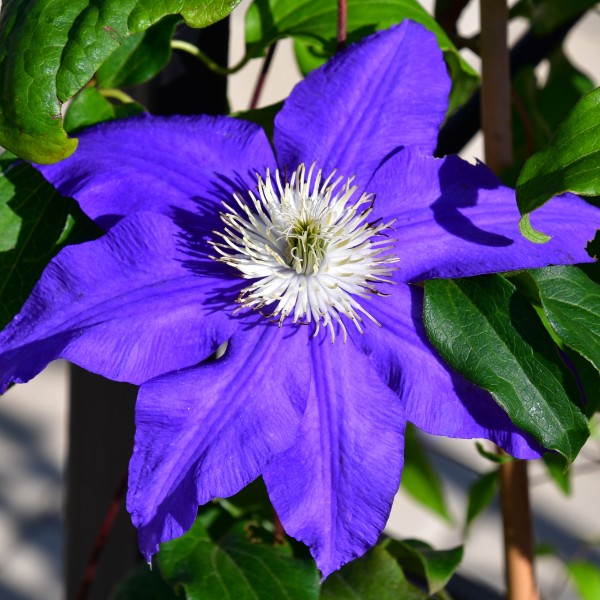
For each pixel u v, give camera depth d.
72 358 0.39
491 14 0.47
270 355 0.41
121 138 0.42
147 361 0.40
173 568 0.45
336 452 0.41
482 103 0.48
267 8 0.48
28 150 0.40
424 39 0.43
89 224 0.44
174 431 0.39
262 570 0.46
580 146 0.38
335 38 0.47
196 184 0.42
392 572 0.47
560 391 0.41
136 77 0.46
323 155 0.43
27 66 0.39
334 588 0.47
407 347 0.41
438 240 0.42
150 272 0.41
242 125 0.43
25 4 0.40
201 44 0.47
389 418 0.41
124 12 0.39
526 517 0.51
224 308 0.41
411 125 0.43
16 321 0.39
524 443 0.41
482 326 0.41
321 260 0.42
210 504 0.48
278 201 0.42
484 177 0.43
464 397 0.41
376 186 0.43
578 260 0.41
